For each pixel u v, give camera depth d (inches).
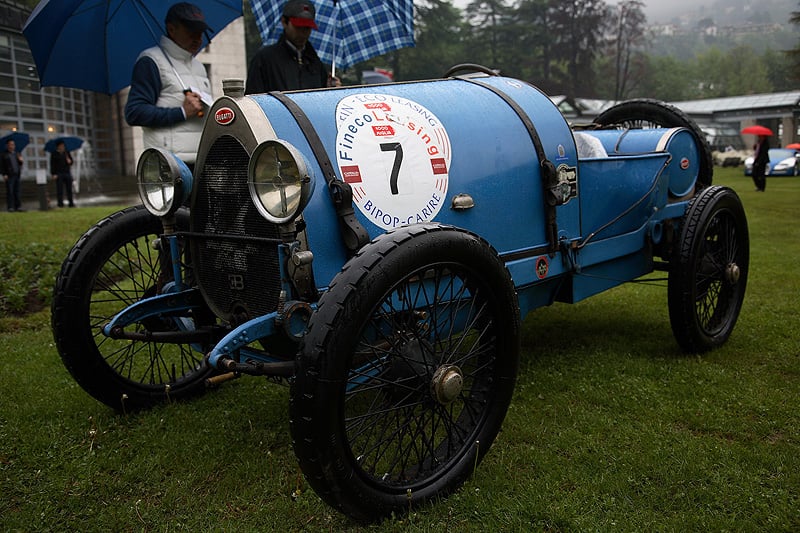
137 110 138.2
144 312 105.9
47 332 184.1
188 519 93.0
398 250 83.5
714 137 1893.5
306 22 155.5
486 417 100.7
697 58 4475.9
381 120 105.5
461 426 101.6
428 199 106.3
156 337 105.0
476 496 95.0
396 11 193.3
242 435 116.9
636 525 88.7
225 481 101.7
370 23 195.8
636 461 104.7
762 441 111.5
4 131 898.1
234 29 1020.5
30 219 446.3
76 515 94.1
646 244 157.0
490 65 2480.3
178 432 118.8
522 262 121.0
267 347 107.3
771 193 642.8
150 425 121.1
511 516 90.4
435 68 2126.0
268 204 89.1
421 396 93.6
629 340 168.6
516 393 134.0
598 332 176.6
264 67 161.0
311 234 93.7
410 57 2055.9
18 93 911.0
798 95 1895.9
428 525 88.4
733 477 99.6
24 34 149.0
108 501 97.7
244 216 97.9
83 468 105.6
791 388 133.0
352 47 196.4
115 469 106.7
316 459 79.6
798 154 1020.5
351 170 98.8
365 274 80.9
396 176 103.0
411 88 116.6
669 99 3671.3
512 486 98.2
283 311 90.1
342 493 83.0
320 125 99.5
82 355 117.0
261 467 105.5
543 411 125.1
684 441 111.0
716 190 149.6
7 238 337.7
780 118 1953.7
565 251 131.0
